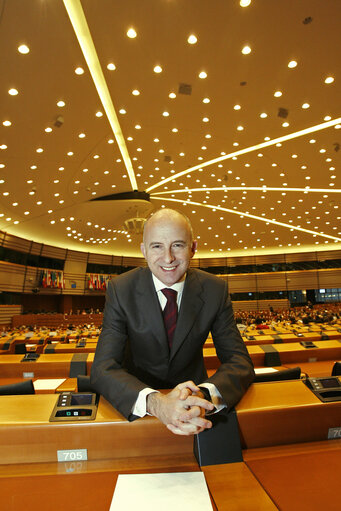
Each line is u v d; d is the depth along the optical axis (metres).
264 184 16.72
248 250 33.09
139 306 1.53
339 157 13.20
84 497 0.90
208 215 22.94
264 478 0.99
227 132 11.13
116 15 6.18
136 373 1.65
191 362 1.64
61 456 1.13
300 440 1.25
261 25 6.54
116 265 29.59
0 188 13.87
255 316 25.92
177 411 0.99
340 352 4.26
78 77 7.76
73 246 26.31
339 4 6.06
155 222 1.34
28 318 21.19
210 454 1.09
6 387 1.64
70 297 26.94
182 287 1.56
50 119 9.32
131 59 7.41
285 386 1.41
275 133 11.20
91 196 17.78
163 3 5.95
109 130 10.88
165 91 8.70
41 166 12.37
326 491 0.91
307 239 29.02
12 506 0.86
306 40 6.95
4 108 8.47
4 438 1.13
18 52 6.72
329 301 31.78
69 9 6.15
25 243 22.45
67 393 1.32
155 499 0.89
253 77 8.17
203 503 0.87
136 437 1.16
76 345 5.03
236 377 1.32
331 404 1.29
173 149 12.58
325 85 8.54
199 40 6.88
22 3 5.67
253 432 1.21
